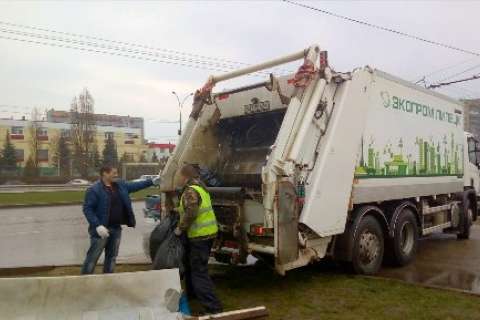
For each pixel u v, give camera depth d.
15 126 75.94
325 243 6.40
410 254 8.15
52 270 7.72
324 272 7.15
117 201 6.22
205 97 7.17
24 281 4.10
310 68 6.00
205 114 7.33
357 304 5.52
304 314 5.18
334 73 6.34
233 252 6.01
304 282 6.57
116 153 77.25
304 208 5.86
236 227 5.90
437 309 5.29
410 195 8.18
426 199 9.13
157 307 4.47
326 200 6.12
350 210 6.61
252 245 5.80
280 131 5.70
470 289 6.32
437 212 9.70
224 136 7.46
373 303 5.55
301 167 5.89
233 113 7.14
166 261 5.32
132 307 4.39
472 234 12.20
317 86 6.11
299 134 5.82
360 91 6.80
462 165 10.64
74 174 67.12
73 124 63.38
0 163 68.31
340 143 6.37
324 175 6.10
